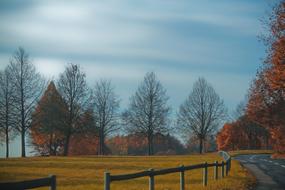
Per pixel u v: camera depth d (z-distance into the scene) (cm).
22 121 5981
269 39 2928
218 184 2195
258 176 2973
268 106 5069
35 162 4206
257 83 4638
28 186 773
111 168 3628
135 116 7819
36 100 6138
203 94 9100
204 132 9062
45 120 6331
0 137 6044
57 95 6625
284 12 2864
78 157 5538
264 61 2969
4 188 712
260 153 8162
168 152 11912
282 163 4634
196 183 2356
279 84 2930
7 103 5922
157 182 2489
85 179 2672
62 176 2864
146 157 6028
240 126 11188
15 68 5994
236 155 7325
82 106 6631
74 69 6656
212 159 5428
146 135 7806
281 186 2342
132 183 2427
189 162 4591
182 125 9150
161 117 7800
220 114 9188
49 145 7238
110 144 10894
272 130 5303
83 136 6925
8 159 4816
